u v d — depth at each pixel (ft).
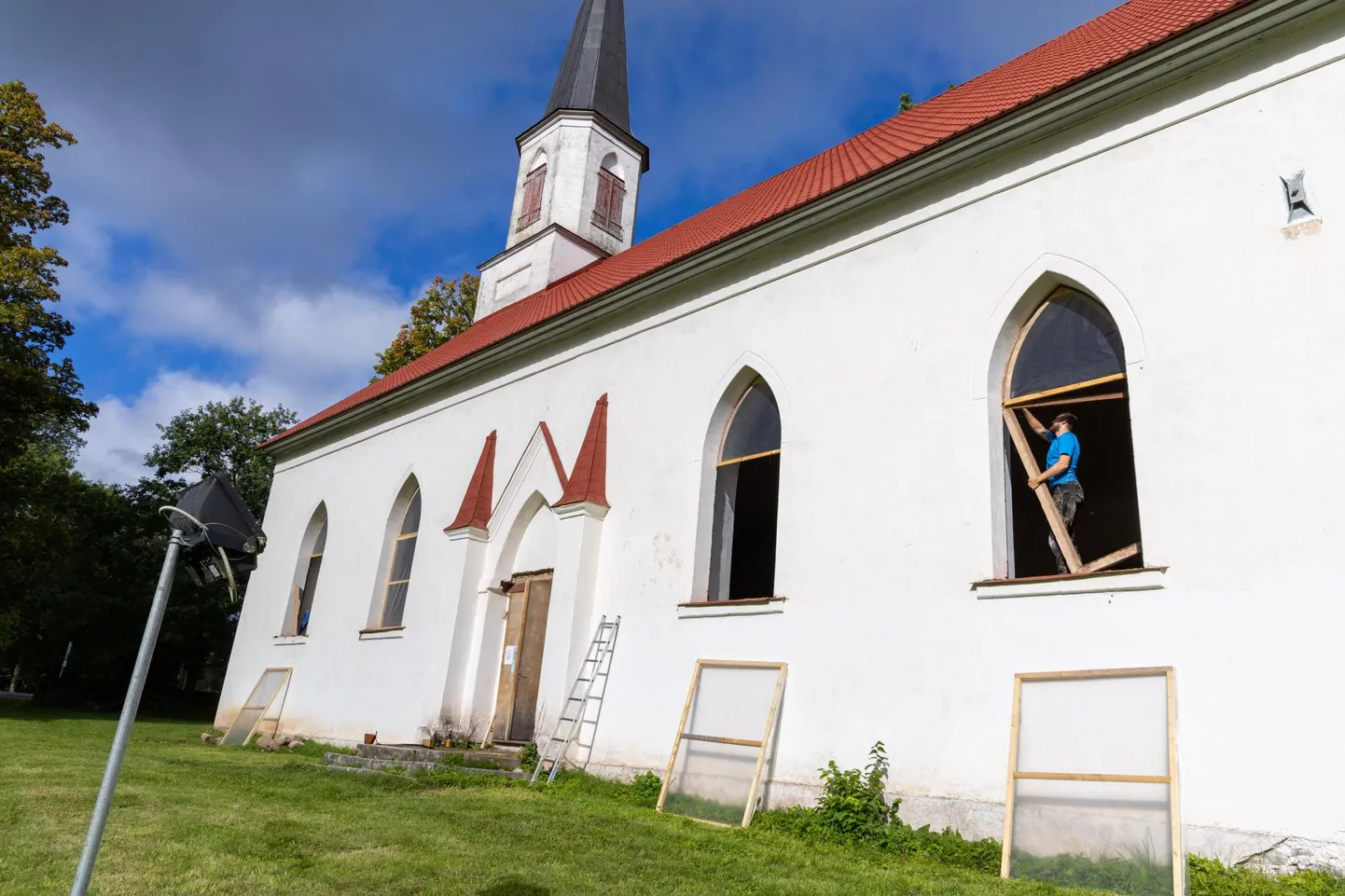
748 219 46.96
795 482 37.17
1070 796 24.99
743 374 41.47
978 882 23.39
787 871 23.66
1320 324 25.20
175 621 109.81
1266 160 27.45
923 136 40.55
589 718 41.27
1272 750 23.17
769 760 33.81
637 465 44.60
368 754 43.42
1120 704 25.40
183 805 29.22
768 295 41.37
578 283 65.77
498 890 20.01
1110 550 39.22
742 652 36.52
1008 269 32.76
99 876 19.66
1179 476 26.63
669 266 44.37
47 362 77.87
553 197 79.00
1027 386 32.30
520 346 53.93
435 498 57.67
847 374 36.81
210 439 131.64
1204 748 24.14
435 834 25.91
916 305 35.29
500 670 49.96
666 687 38.86
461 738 48.78
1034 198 32.76
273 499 76.48
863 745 31.53
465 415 58.03
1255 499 25.09
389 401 64.34
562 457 49.44
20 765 37.22
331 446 71.15
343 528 65.87
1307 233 26.08
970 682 29.45
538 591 49.39
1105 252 30.19
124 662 108.88
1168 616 25.72
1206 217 28.19
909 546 32.53
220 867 21.01
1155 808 23.32
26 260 74.95
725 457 42.14
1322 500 23.99
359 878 20.65
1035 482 30.94
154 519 116.67
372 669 56.39
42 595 102.53
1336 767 22.22
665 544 41.65
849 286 38.04
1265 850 22.57
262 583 73.15
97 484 124.06
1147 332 28.45
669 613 40.14
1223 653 24.56
